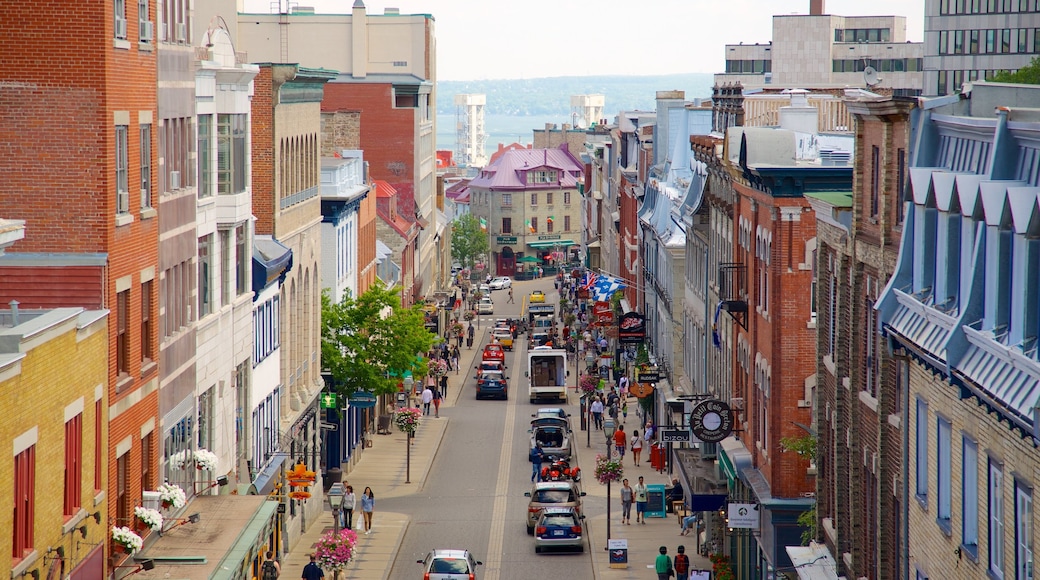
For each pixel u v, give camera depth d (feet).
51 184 132.98
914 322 106.63
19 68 132.67
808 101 228.22
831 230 152.35
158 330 150.61
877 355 132.87
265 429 227.81
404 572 220.43
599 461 259.60
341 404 303.27
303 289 271.90
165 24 155.53
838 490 146.41
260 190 246.68
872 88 204.44
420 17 627.46
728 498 205.26
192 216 167.63
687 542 244.22
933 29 552.82
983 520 95.61
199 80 173.58
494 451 343.05
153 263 148.97
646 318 412.36
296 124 268.21
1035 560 83.97
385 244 492.13
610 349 488.02
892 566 126.93
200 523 153.38
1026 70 362.53
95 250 133.08
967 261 97.96
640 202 470.80
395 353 305.32
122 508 137.90
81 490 120.26
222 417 187.42
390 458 330.54
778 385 181.98
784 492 181.06
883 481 127.34
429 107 650.43
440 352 511.40
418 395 430.20
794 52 593.42
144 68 146.10
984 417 94.99
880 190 131.44
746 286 216.33
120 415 135.44
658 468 304.30
